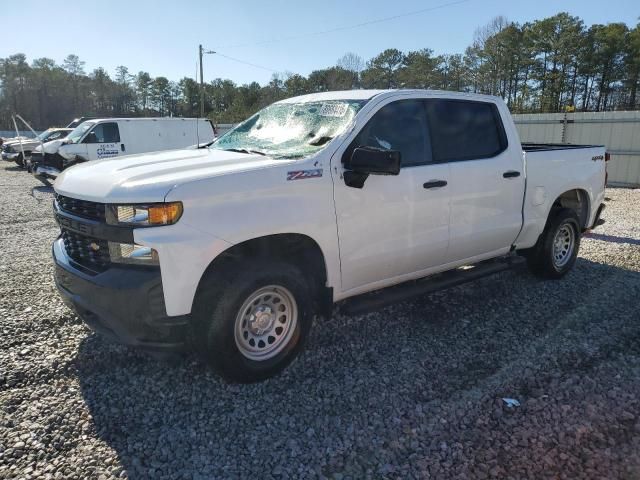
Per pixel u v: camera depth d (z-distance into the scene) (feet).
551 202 17.48
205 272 10.55
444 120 14.39
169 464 8.68
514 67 197.16
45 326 14.06
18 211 35.14
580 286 18.06
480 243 15.37
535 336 13.89
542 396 10.81
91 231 10.36
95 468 8.53
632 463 8.68
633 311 15.66
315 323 14.67
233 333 10.53
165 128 58.39
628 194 43.29
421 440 9.37
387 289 14.10
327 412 10.30
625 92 198.18
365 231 12.39
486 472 8.48
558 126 51.67
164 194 9.61
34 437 9.29
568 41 189.16
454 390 11.12
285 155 12.09
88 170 11.82
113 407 10.31
